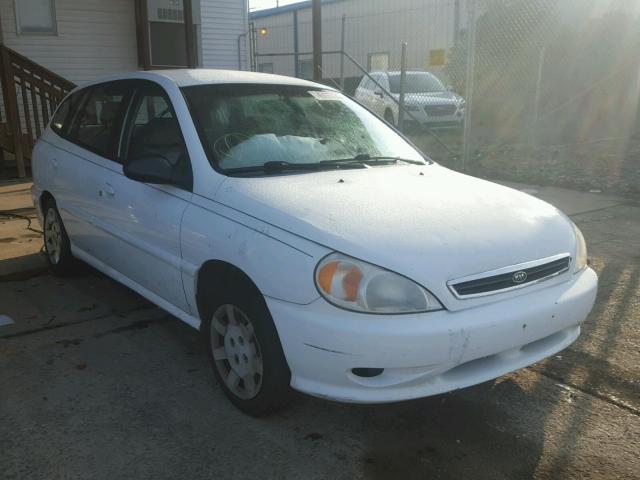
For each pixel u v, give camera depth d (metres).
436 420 3.17
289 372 2.93
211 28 14.41
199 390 3.44
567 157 11.11
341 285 2.65
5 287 5.05
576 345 4.00
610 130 14.76
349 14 23.73
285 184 3.31
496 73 17.02
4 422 3.10
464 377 2.79
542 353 3.03
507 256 2.88
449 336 2.62
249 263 2.92
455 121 15.72
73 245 4.97
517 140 13.55
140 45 12.89
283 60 27.81
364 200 3.14
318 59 10.09
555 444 2.98
